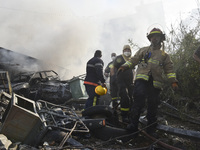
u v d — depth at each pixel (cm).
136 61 324
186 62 454
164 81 456
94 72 400
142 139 296
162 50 314
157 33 309
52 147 230
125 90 379
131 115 299
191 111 425
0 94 359
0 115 314
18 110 230
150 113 312
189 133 271
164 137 307
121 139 288
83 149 238
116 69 432
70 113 361
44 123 263
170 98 477
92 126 295
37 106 327
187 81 442
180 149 242
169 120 405
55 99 564
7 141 212
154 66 303
